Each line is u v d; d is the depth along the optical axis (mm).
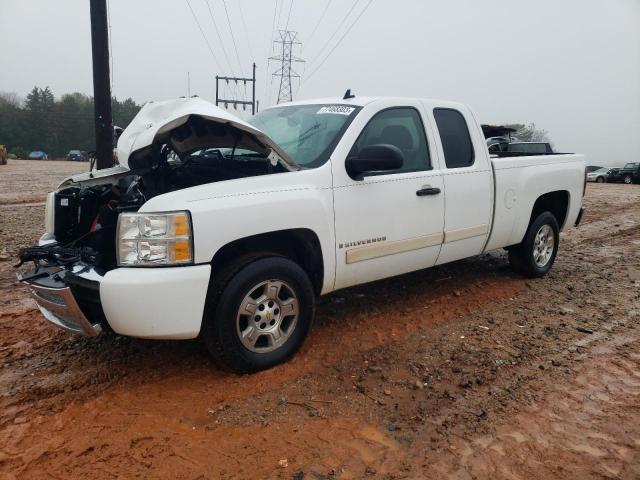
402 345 4035
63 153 88125
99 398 3184
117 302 2949
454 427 2975
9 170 31688
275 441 2807
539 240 5793
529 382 3498
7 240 7621
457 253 4773
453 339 4160
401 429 2949
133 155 3562
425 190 4289
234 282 3266
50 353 3818
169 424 2936
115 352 3836
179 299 3035
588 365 3748
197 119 3406
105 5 8914
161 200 3062
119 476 2508
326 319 4516
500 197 5027
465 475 2578
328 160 3764
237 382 3391
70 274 3178
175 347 3906
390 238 4098
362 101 4199
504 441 2852
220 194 3219
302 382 3426
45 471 2535
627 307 4973
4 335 4129
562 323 4531
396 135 4273
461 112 4855
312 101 4668
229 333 3289
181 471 2553
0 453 2658
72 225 4113
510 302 5066
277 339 3570
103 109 9094
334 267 3795
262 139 3416
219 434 2857
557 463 2684
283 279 3498
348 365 3689
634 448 2814
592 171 35938
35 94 89312
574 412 3145
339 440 2830
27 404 3127
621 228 9875
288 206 3441
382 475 2570
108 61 9062
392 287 5430
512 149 8562
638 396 3334
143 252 3018
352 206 3830
